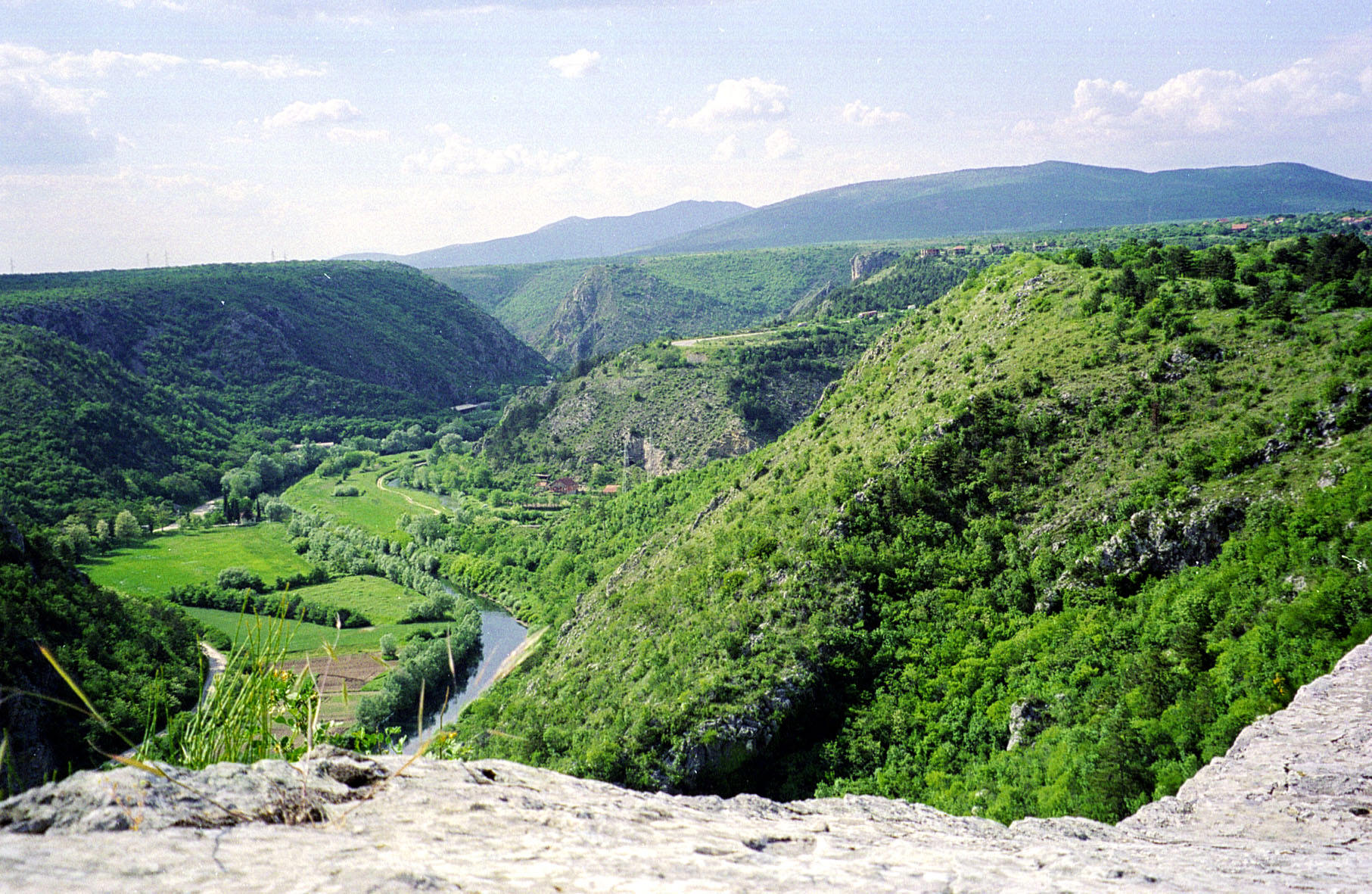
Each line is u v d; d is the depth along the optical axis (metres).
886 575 67.62
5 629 63.19
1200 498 56.97
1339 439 54.00
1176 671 44.19
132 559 148.38
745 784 56.47
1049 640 56.12
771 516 86.81
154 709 6.49
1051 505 66.44
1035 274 95.88
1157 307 75.69
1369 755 10.59
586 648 87.75
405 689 80.88
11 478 174.75
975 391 79.56
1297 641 39.59
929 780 50.00
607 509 158.75
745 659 63.59
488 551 162.62
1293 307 67.56
